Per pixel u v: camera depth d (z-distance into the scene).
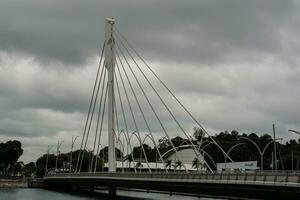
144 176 105.50
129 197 127.25
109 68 138.62
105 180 126.44
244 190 79.56
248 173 75.75
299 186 65.19
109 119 136.50
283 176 68.50
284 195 72.19
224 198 109.56
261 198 79.06
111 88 138.50
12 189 174.00
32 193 148.38
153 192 157.75
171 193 136.25
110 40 139.62
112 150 135.12
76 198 122.81
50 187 192.88
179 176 93.75
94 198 123.06
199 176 87.94
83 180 142.75
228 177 80.12
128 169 170.12
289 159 181.00
